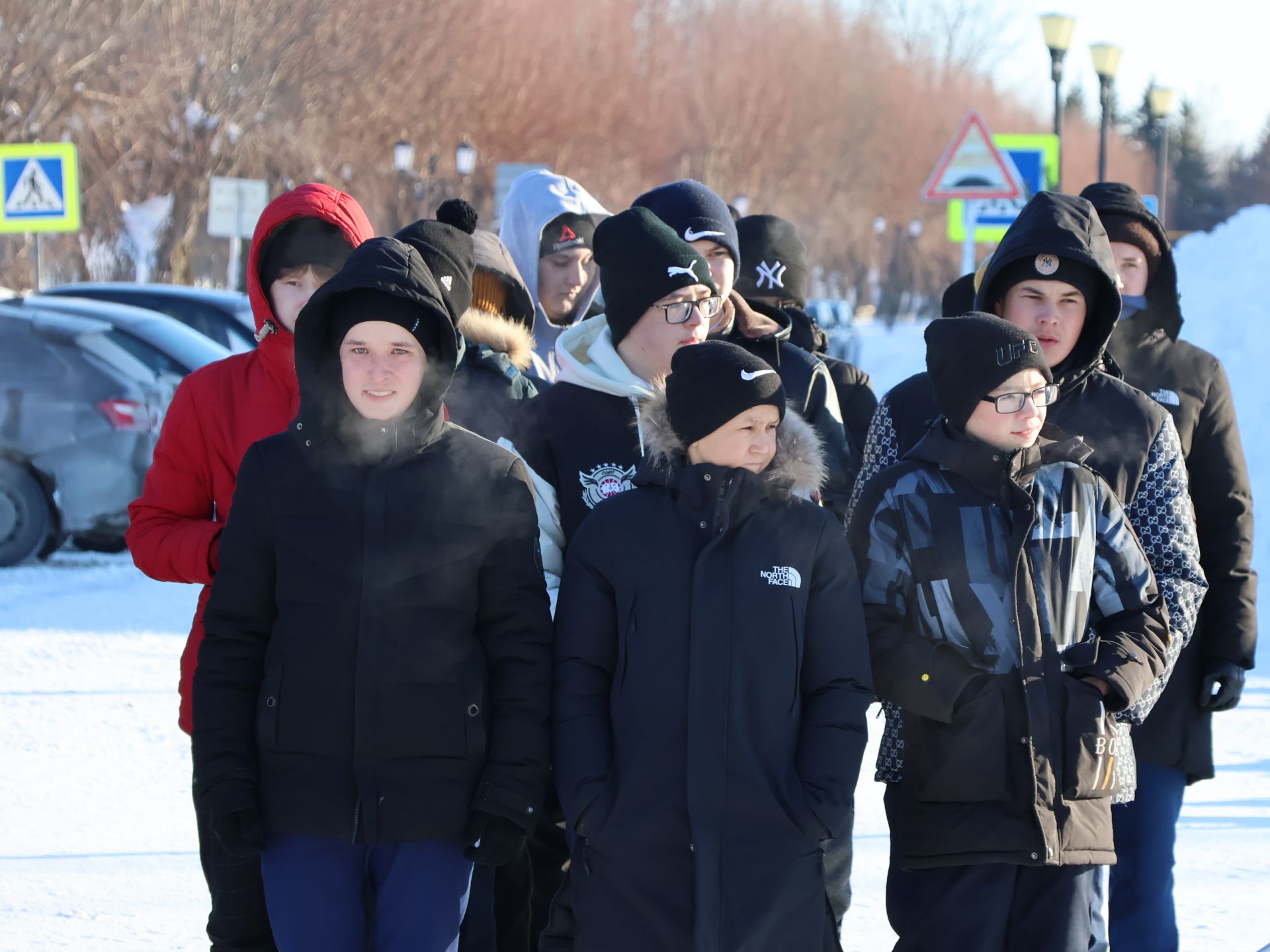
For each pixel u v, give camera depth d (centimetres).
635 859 757
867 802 1381
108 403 2481
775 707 764
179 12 7044
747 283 1346
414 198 7850
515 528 766
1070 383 907
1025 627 800
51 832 1247
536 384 1038
